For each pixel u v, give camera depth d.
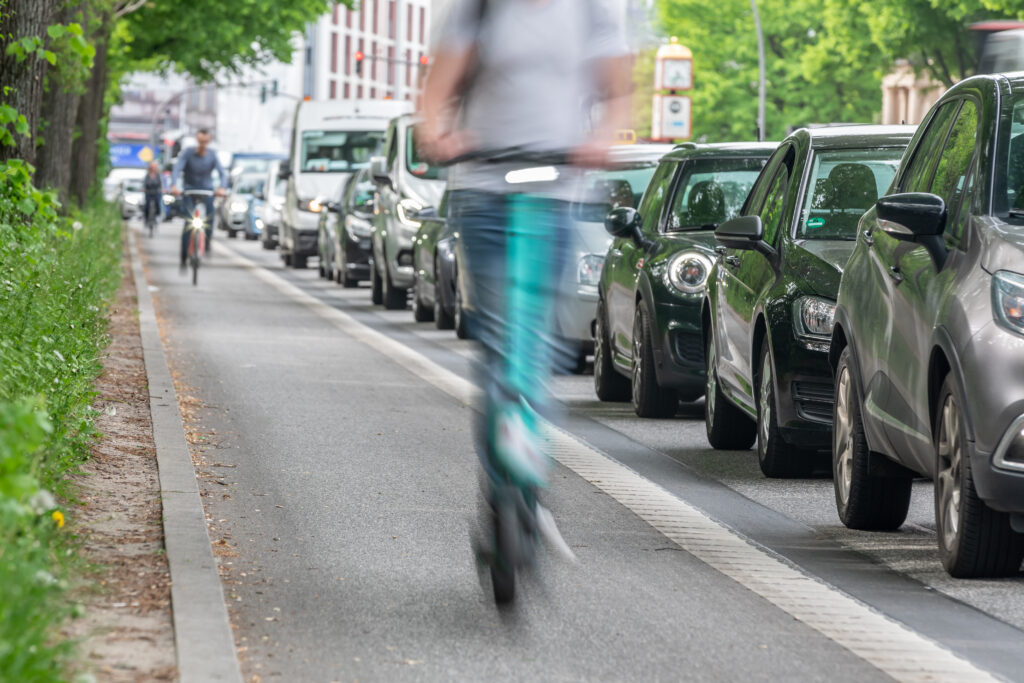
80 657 7.23
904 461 11.11
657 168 20.50
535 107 8.35
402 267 36.66
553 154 8.39
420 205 36.84
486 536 8.50
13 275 14.44
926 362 10.41
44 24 20.12
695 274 17.94
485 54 8.37
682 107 76.81
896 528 11.97
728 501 13.08
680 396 19.47
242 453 14.59
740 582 9.98
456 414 18.16
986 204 10.49
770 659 8.16
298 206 56.09
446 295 30.61
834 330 12.52
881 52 74.50
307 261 57.34
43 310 14.49
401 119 38.16
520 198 8.38
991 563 10.07
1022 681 7.89
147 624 7.97
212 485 12.72
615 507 12.59
